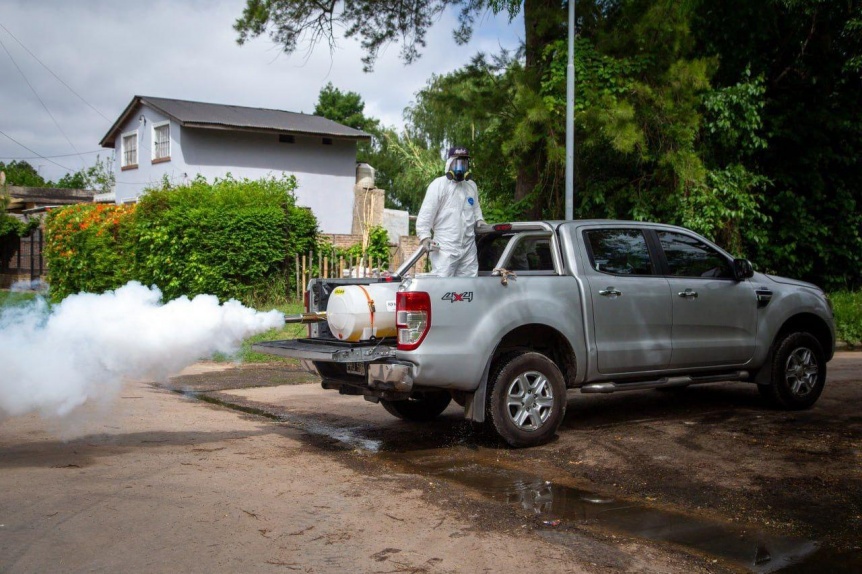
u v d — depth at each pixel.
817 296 8.21
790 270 17.91
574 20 14.60
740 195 15.75
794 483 5.29
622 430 6.99
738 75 17.06
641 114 14.95
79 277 18.72
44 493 4.82
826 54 17.34
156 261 15.46
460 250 7.09
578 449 6.29
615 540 4.21
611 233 7.11
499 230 7.18
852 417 7.54
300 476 5.38
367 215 26.62
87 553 3.86
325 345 6.29
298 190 28.11
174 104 27.66
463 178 7.07
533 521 4.50
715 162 16.47
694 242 7.62
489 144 16.50
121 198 29.91
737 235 16.16
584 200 15.97
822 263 18.22
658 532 4.34
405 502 4.82
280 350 6.34
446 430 7.05
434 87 16.88
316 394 8.98
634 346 6.92
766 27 16.52
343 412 7.90
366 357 5.82
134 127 28.94
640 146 14.45
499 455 6.12
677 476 5.49
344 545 4.04
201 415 7.55
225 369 10.95
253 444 6.36
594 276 6.81
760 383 7.90
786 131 17.05
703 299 7.34
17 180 47.25
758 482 5.32
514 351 6.41
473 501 4.88
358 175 29.80
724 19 16.72
